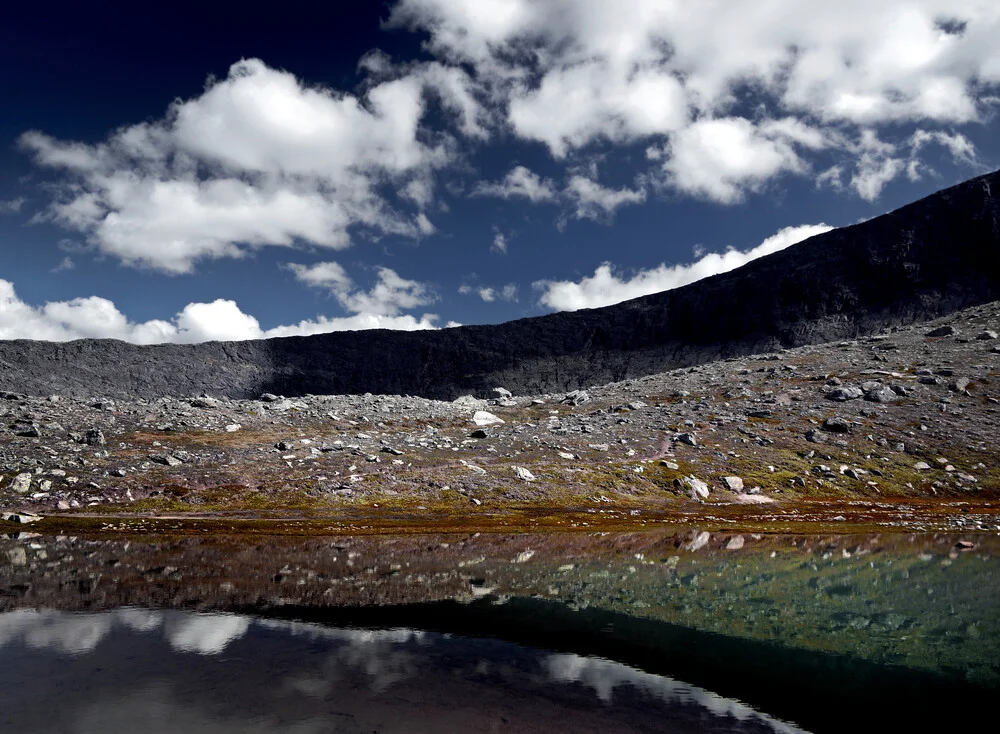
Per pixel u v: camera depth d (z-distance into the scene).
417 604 24.91
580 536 49.75
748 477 80.38
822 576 32.03
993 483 79.06
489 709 14.59
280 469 72.75
